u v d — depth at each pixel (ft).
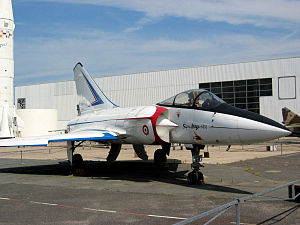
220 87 129.59
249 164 45.98
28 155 71.46
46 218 19.45
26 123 124.16
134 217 19.34
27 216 19.97
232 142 28.02
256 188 28.25
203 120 29.99
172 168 43.37
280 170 39.52
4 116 103.71
